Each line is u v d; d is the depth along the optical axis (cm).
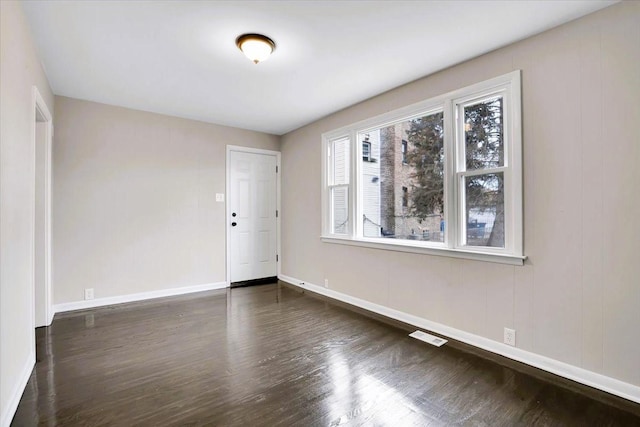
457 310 278
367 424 171
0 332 159
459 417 177
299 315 346
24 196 211
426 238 315
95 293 373
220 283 467
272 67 284
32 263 229
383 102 344
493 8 201
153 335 290
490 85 254
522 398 194
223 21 217
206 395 197
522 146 236
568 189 214
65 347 263
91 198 370
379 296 350
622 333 194
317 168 443
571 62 212
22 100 204
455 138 280
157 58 268
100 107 375
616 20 195
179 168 431
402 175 337
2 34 163
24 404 186
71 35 232
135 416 177
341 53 260
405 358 245
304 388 205
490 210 260
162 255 418
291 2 197
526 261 234
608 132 198
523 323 236
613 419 175
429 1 195
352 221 384
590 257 206
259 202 507
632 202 190
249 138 494
